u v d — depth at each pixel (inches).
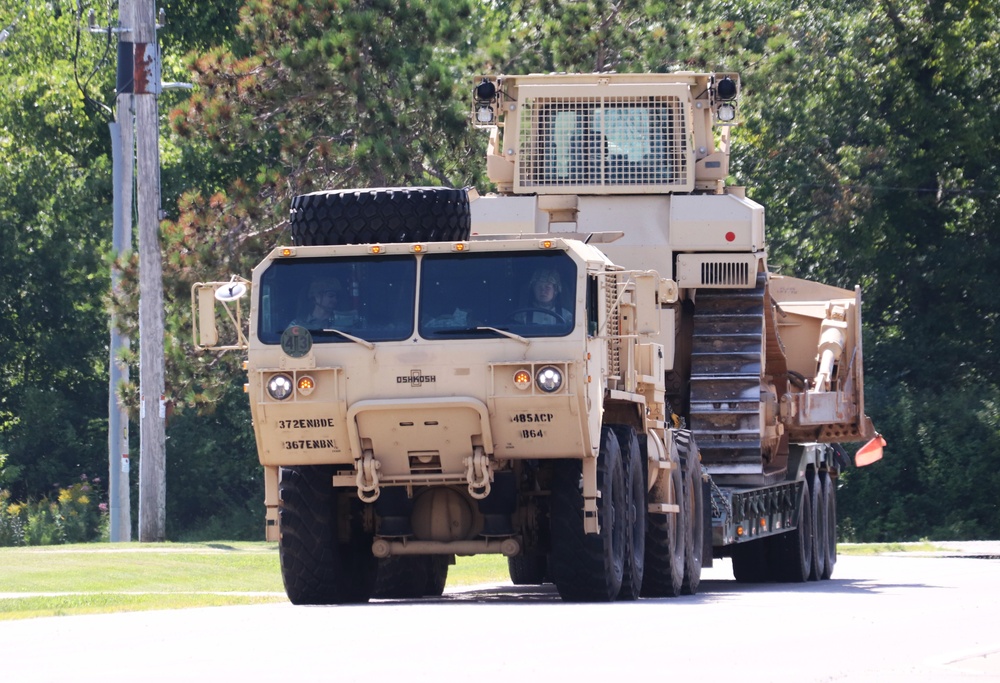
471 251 2362.2
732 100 3312.0
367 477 2363.4
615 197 3240.7
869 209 7691.9
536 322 2326.5
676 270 3198.8
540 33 5999.0
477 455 2343.8
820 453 3892.7
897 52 7726.4
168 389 5305.1
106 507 7042.3
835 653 1545.3
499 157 3282.5
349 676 1346.0
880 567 4328.3
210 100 5236.2
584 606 2229.3
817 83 7795.3
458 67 5880.9
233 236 5216.5
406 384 2331.4
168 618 2041.1
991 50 7608.3
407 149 5216.5
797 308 3759.8
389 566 2869.1
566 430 2316.7
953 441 7357.3
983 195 7657.5
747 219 3181.6
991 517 7317.9
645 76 3277.6
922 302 7829.7
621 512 2484.0
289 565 2493.8
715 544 3095.5
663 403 2787.9
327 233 2461.9
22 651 1599.4
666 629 1785.2
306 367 2345.0
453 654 1515.7
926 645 1635.1
